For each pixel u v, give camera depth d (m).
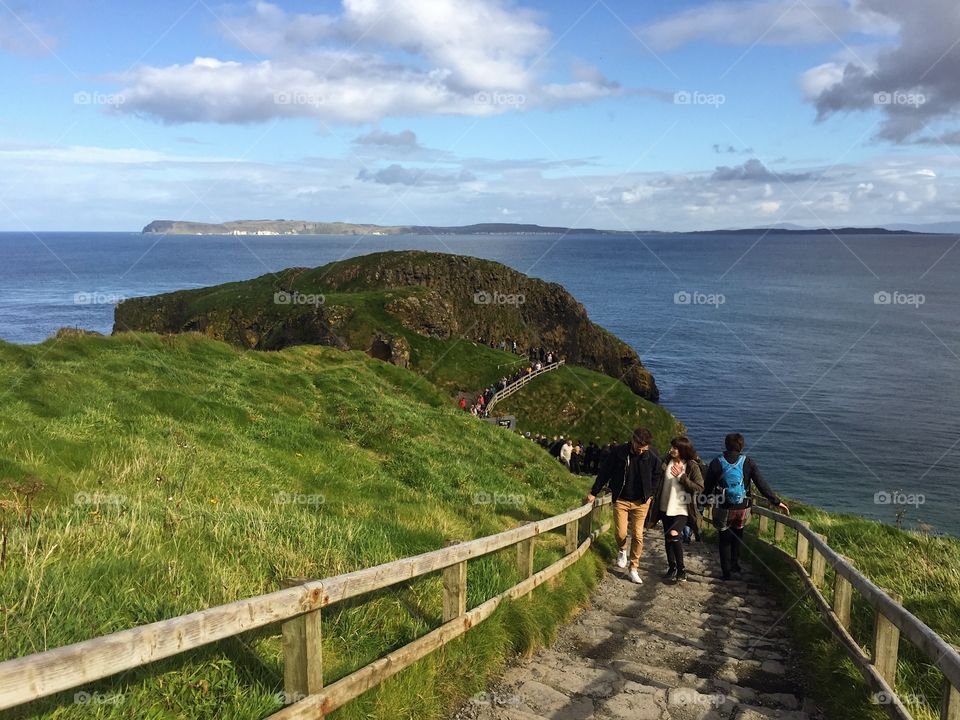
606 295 164.12
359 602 5.70
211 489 9.20
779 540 12.65
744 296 162.00
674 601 9.55
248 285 73.88
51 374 12.89
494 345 67.31
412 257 74.19
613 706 5.47
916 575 9.00
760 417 59.06
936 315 129.00
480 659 5.84
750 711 5.52
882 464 45.47
